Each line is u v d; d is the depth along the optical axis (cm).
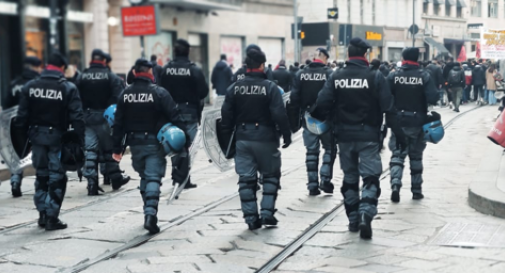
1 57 2281
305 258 773
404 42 6506
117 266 752
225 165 1070
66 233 915
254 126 880
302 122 1138
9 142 1080
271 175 905
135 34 1931
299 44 4191
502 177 1145
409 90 1053
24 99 923
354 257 773
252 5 4459
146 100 886
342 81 849
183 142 888
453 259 758
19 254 811
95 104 1192
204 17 3991
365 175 849
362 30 5706
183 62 1226
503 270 715
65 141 931
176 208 1061
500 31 2486
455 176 1319
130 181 1352
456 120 2686
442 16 7150
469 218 956
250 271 727
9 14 2297
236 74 1566
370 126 845
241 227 923
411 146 1080
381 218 962
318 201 1094
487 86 3644
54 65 941
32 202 1152
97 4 3014
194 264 752
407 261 753
